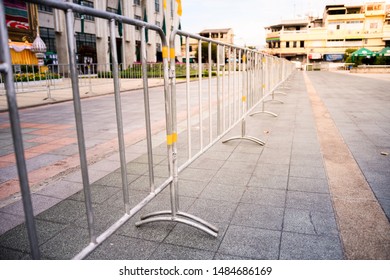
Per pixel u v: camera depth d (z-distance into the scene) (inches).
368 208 107.3
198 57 126.0
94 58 1169.4
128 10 1259.8
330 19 2559.1
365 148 180.1
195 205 112.0
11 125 50.9
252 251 85.0
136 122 277.6
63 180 137.3
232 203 113.3
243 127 191.6
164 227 97.9
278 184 129.8
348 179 133.6
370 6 2495.1
